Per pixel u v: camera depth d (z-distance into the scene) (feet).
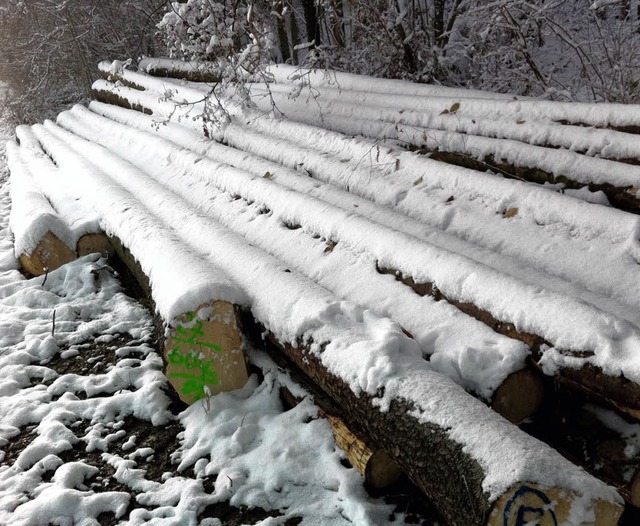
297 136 18.33
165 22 17.79
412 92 19.79
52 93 44.55
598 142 13.33
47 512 8.79
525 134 14.76
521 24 24.57
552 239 11.12
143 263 12.78
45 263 16.08
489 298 8.94
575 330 7.77
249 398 10.58
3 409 11.23
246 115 20.56
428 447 6.94
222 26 17.25
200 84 25.66
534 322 8.23
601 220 10.82
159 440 10.26
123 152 23.07
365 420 8.05
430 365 8.20
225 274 11.48
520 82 24.29
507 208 12.28
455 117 16.49
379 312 10.01
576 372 7.59
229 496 8.80
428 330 9.13
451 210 12.76
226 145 19.76
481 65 27.27
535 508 5.89
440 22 27.37
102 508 8.91
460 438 6.63
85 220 16.43
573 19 28.94
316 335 9.16
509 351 7.98
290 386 10.21
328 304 9.52
